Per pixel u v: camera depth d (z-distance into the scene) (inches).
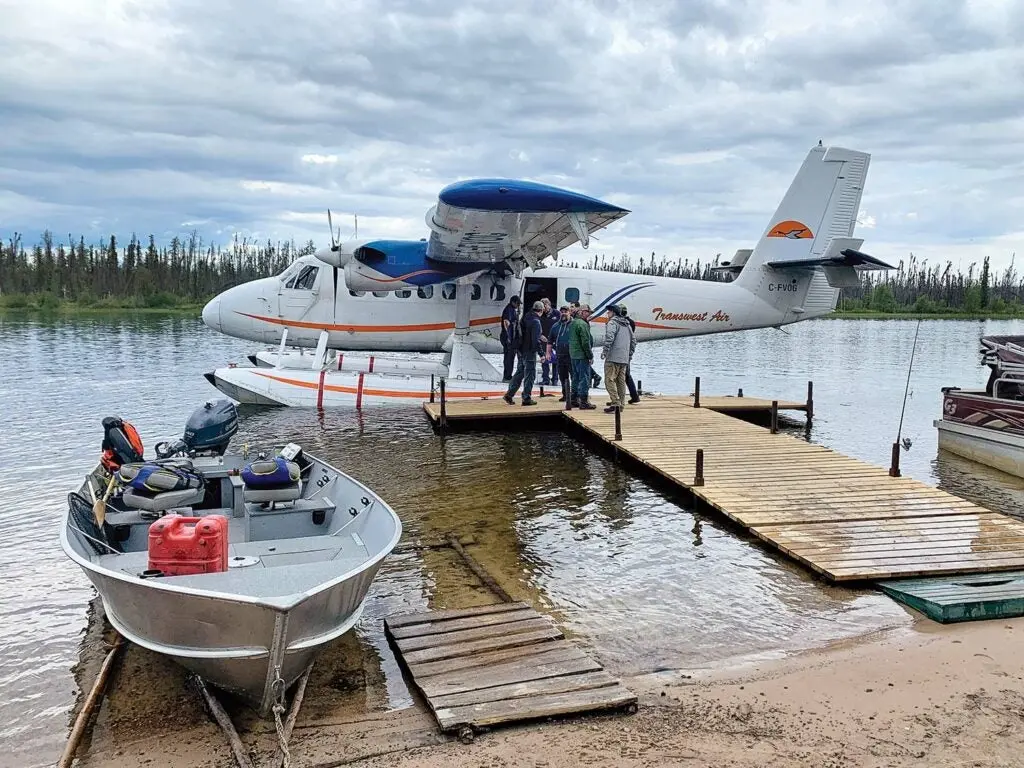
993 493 391.5
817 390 829.8
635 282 713.6
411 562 275.1
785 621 224.2
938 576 249.3
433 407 566.6
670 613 231.3
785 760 151.9
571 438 523.2
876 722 165.9
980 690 179.6
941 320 2930.6
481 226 534.3
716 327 733.3
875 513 307.7
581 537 306.2
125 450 290.7
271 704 168.9
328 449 473.1
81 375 834.8
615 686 178.5
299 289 684.1
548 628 210.5
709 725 165.6
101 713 176.6
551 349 636.1
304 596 161.6
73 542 202.5
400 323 689.6
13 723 172.9
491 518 331.6
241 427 540.4
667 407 565.6
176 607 165.5
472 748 157.9
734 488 341.7
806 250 732.7
